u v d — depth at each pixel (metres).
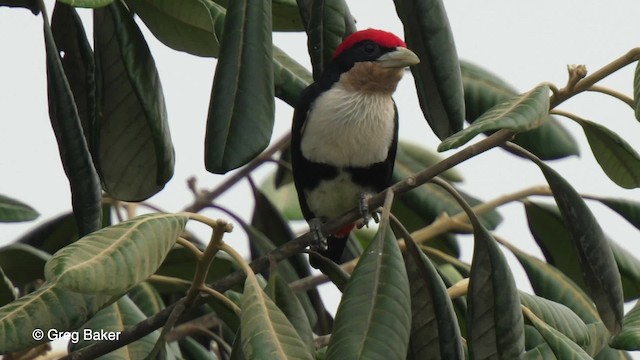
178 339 10.25
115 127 8.67
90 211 8.09
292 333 7.12
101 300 7.65
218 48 8.66
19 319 7.38
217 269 10.83
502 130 8.19
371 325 7.18
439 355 8.44
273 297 8.16
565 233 11.09
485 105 10.63
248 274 7.43
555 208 11.02
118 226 6.89
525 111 7.43
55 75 7.92
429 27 8.73
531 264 10.58
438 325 8.18
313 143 11.00
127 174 8.71
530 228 11.22
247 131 7.69
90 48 8.91
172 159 8.30
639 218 10.06
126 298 8.73
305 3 9.37
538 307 8.55
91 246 6.64
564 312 8.66
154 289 9.76
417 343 8.47
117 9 8.18
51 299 7.51
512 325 8.09
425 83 8.77
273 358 6.92
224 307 8.86
